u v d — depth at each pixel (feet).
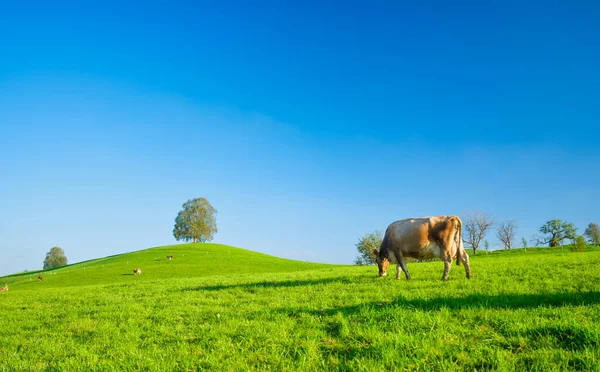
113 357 26.86
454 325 26.07
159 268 242.78
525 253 222.89
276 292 54.08
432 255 56.39
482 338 23.36
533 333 22.94
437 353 21.13
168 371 22.84
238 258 297.12
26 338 37.88
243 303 46.01
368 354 21.97
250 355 24.29
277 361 22.80
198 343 28.78
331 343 25.27
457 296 37.22
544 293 36.01
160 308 47.29
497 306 31.09
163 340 30.60
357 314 31.55
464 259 55.77
